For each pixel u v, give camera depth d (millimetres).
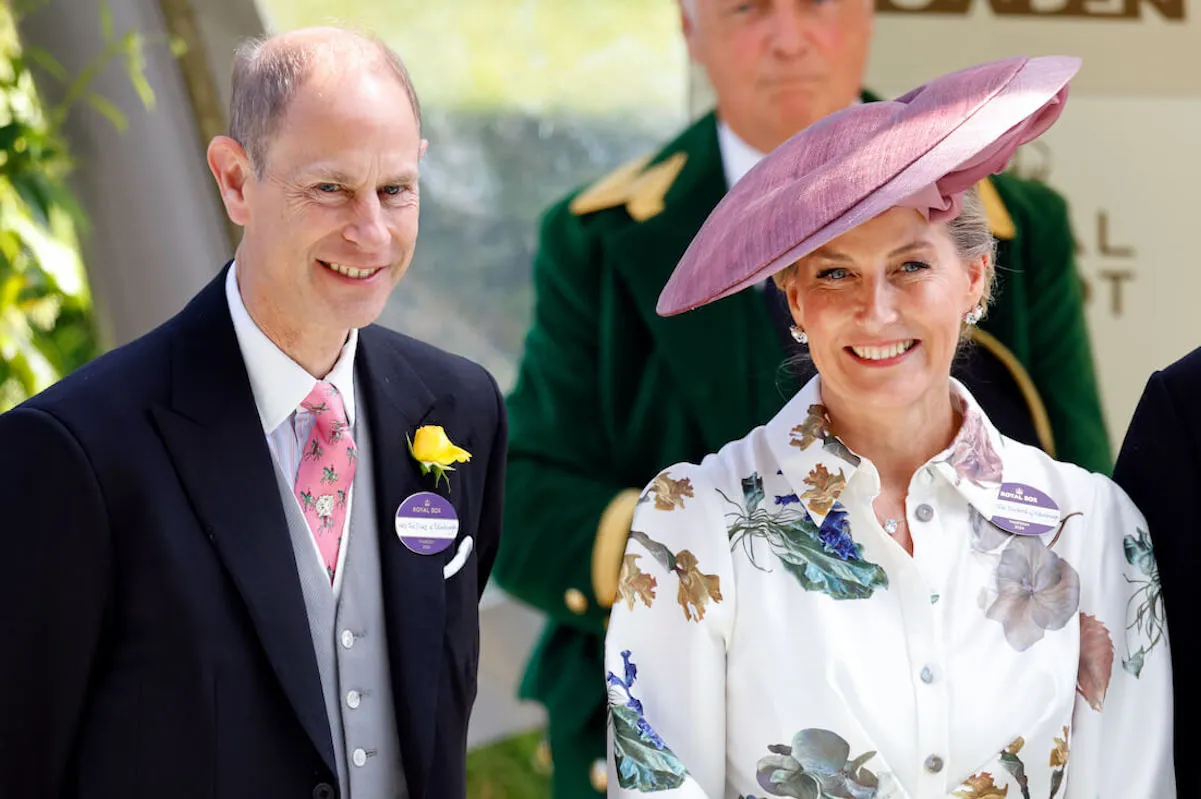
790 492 8523
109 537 7852
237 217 8398
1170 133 14602
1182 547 9023
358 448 8836
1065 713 8234
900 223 8008
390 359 9195
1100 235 14492
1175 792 8539
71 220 14609
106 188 14664
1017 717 8156
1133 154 14547
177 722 7875
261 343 8484
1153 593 8648
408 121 8125
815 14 14000
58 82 14484
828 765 8055
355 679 8555
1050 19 14477
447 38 15039
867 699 8117
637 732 8148
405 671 8570
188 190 14680
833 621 8250
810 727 8094
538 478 14273
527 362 14562
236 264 8742
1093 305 14445
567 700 14391
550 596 14125
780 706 8148
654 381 14039
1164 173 14594
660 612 8430
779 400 13719
